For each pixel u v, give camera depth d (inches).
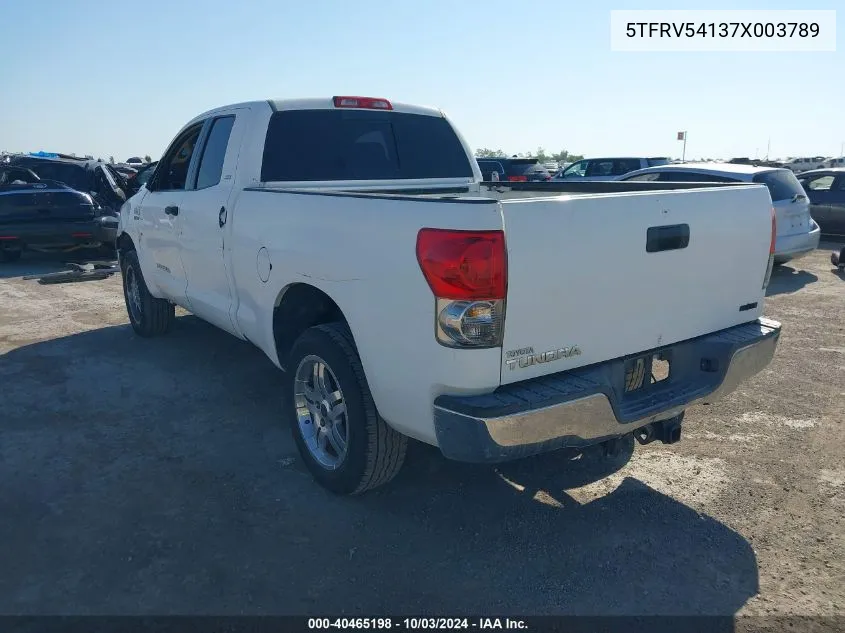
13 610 113.3
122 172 743.7
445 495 151.1
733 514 143.0
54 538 133.1
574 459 168.1
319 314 162.1
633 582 121.8
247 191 170.4
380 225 122.1
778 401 204.2
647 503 147.6
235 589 119.3
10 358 241.4
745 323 153.1
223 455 168.4
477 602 116.8
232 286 181.2
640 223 124.8
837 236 580.1
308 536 135.3
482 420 109.4
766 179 402.3
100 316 305.3
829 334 278.2
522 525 139.5
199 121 211.9
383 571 124.7
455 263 108.7
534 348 115.4
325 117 188.5
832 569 125.0
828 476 158.6
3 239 430.3
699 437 179.8
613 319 124.9
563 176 723.4
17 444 173.0
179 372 226.8
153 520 139.8
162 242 224.4
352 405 136.9
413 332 117.2
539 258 112.3
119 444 173.8
